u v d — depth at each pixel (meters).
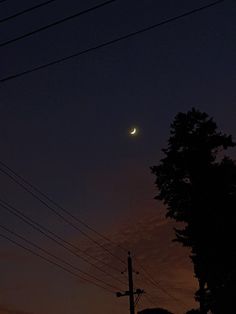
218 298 32.59
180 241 35.28
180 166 36.75
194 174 36.38
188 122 37.59
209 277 33.56
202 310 33.12
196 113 37.69
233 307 32.19
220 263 33.66
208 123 37.50
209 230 34.53
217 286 33.09
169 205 36.50
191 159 36.56
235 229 34.38
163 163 37.28
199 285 34.03
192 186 36.16
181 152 37.28
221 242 34.12
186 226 35.34
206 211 35.06
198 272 34.12
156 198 37.03
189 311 33.75
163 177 37.09
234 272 32.91
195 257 34.31
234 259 33.69
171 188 36.59
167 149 37.75
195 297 33.66
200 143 37.00
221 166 36.53
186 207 35.72
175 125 37.81
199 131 37.38
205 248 34.16
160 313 56.12
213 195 35.62
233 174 36.16
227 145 37.25
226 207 35.12
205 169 36.34
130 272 41.06
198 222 34.94
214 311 32.69
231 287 32.56
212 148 37.28
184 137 37.34
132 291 40.66
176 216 36.25
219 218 34.59
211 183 35.91
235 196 35.53
